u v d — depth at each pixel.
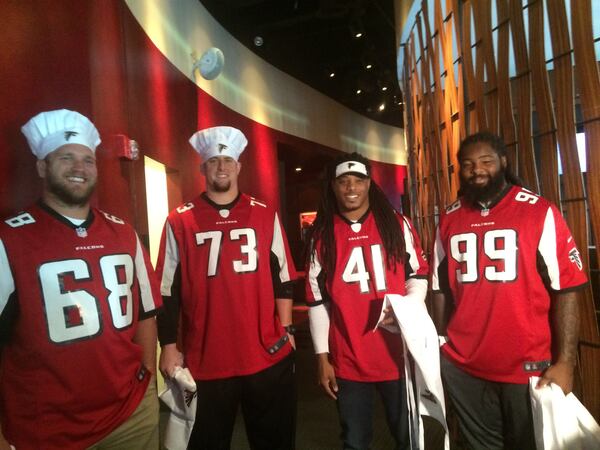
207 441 1.78
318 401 3.21
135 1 2.98
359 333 1.71
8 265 1.18
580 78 1.67
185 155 3.98
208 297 1.78
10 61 1.46
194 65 4.34
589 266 1.72
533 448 1.48
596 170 1.64
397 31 4.36
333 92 8.80
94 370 1.26
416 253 1.82
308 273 1.82
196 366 1.77
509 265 1.49
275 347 1.83
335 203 1.82
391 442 2.50
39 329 1.19
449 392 1.65
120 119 2.48
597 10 2.42
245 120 5.87
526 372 1.47
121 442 1.36
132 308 1.40
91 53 2.08
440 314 1.73
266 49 6.66
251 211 1.89
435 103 3.00
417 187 3.81
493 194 1.58
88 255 1.29
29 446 1.19
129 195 2.61
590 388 1.71
